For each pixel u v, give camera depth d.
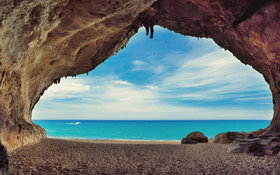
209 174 6.01
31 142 10.99
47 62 13.20
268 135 10.81
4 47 6.82
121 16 10.48
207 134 51.19
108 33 12.53
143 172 6.22
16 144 9.05
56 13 7.61
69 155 8.60
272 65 14.51
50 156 7.98
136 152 10.56
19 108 10.41
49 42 10.30
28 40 7.34
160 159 8.63
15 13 5.90
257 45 13.54
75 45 12.96
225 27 13.84
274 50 12.70
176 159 8.64
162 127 83.12
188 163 7.74
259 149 9.62
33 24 6.81
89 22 8.91
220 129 70.19
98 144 13.34
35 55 10.63
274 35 11.74
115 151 10.66
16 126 9.49
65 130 61.34
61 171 5.78
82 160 7.71
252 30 12.67
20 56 8.02
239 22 12.76
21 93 10.76
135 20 13.75
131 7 8.70
